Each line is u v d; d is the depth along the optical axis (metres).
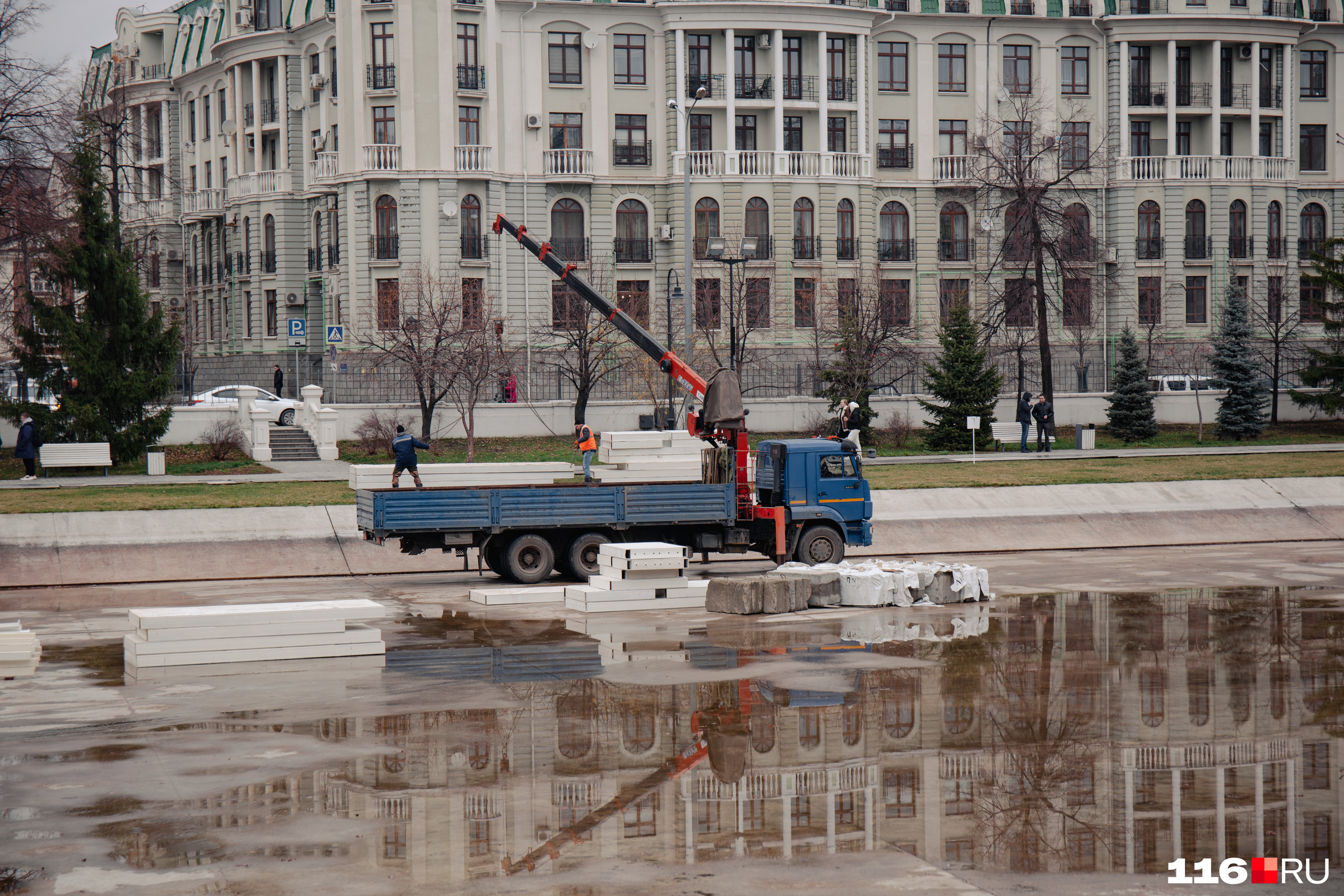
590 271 74.75
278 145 88.06
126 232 86.69
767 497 33.03
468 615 26.19
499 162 76.12
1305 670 19.41
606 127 77.94
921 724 16.11
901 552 38.19
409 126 73.75
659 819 12.50
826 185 78.88
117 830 12.20
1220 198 83.94
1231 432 65.25
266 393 63.25
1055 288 73.19
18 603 28.78
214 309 95.62
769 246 78.19
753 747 15.05
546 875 11.02
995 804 12.87
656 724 16.22
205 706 17.47
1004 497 42.78
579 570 31.69
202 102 96.31
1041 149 72.31
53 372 50.59
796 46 79.19
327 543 35.97
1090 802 12.91
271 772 14.16
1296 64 86.56
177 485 43.25
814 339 73.50
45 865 11.26
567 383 69.69
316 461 54.84
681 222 77.81
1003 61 83.19
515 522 30.88
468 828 12.25
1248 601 26.89
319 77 80.19
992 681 18.75
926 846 11.68
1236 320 66.81
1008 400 68.81
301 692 18.38
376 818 12.58
